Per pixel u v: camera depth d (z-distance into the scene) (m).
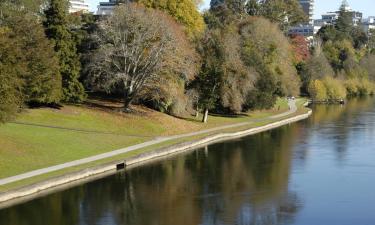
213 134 75.81
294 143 74.31
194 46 85.81
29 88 64.56
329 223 40.56
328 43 189.00
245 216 41.81
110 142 63.50
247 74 88.19
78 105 75.69
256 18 120.38
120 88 81.44
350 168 58.12
